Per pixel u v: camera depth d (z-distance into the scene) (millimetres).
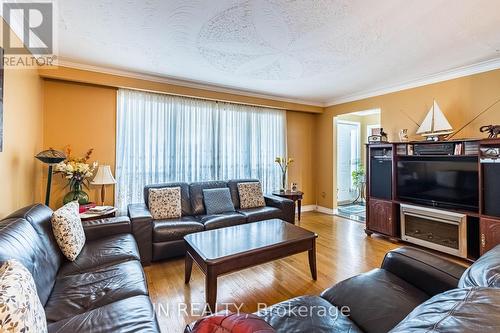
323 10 1957
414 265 1512
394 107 3980
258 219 3451
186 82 3787
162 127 3795
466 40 2443
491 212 2582
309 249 2379
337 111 5012
